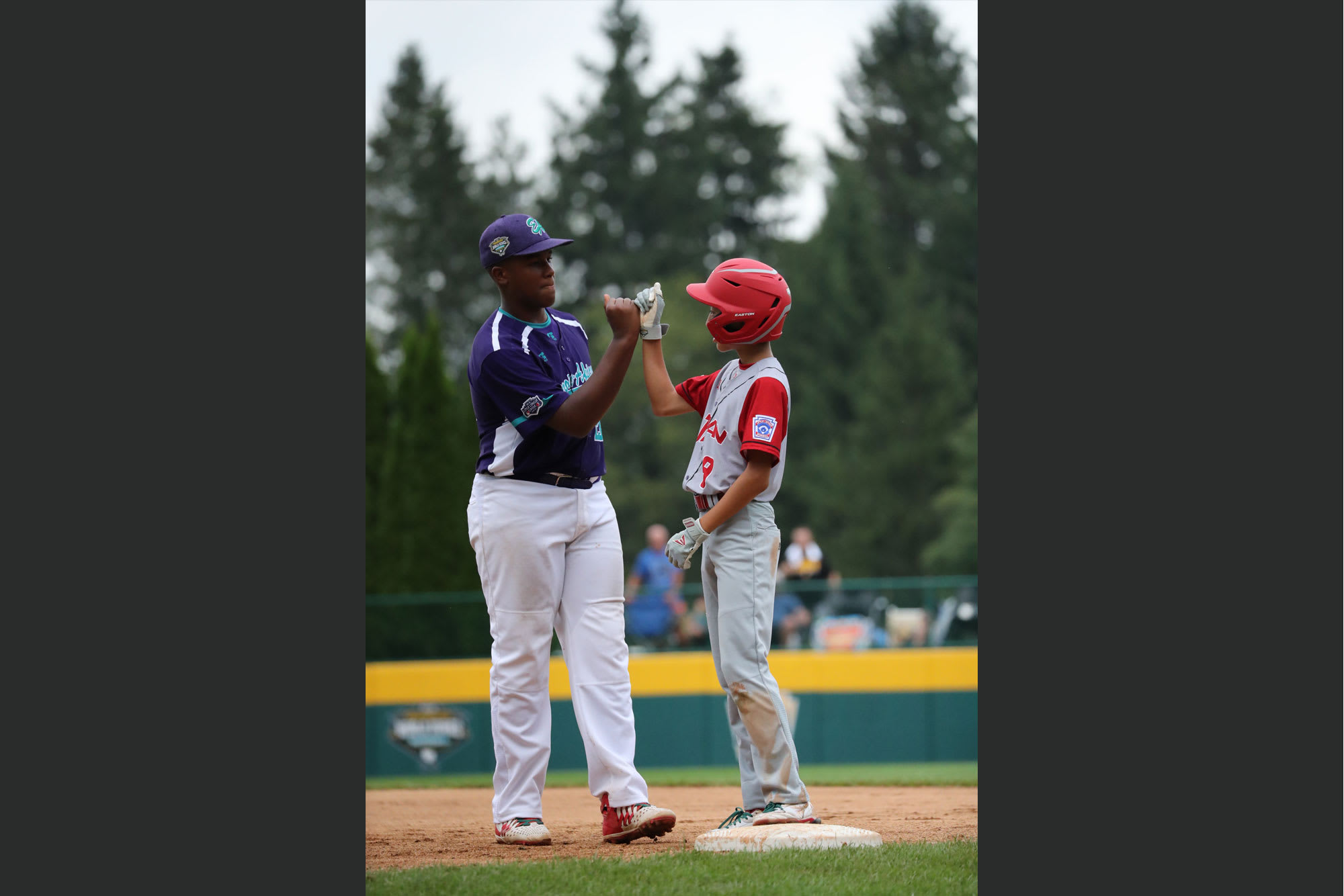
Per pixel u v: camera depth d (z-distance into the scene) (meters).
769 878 17.92
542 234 21.00
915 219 129.75
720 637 20.09
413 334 55.25
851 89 134.25
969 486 110.62
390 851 20.50
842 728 43.97
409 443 53.84
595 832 22.30
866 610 45.03
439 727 43.69
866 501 110.44
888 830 21.88
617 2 131.62
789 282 120.94
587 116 131.00
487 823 23.91
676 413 21.75
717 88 133.62
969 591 45.19
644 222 129.62
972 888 17.75
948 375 114.62
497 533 20.81
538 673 21.17
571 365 21.42
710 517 19.58
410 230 129.12
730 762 43.31
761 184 132.50
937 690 44.12
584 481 21.20
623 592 21.72
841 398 117.50
